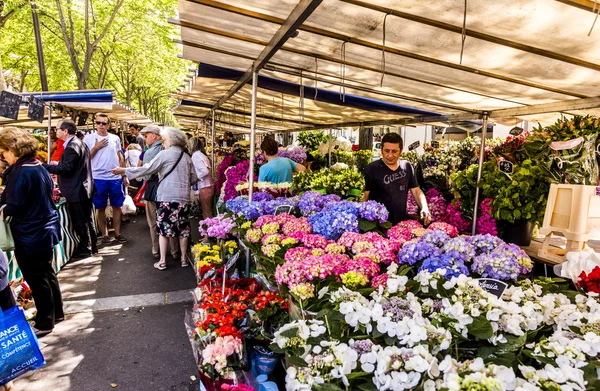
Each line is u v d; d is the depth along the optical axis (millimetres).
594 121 2738
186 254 5441
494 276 1862
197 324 2551
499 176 3312
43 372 3039
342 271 1984
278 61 3500
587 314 1615
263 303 2377
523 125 9539
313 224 2732
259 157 6473
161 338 3574
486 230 3316
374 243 2262
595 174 2646
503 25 1900
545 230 2701
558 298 1817
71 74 18734
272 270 2547
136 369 3102
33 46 16078
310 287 1917
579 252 2322
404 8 1916
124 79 25141
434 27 2086
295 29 2250
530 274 2605
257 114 8375
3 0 9859
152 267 5434
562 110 3150
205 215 6527
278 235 2646
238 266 3496
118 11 14797
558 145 2721
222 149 11859
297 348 1588
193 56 4242
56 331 3670
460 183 3865
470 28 2008
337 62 3121
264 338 2322
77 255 5863
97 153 6277
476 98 3414
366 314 1527
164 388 2877
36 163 3346
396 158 3525
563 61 2234
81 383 2916
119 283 4852
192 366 3150
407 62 2725
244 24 2836
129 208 7551
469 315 1513
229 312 2539
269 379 2316
